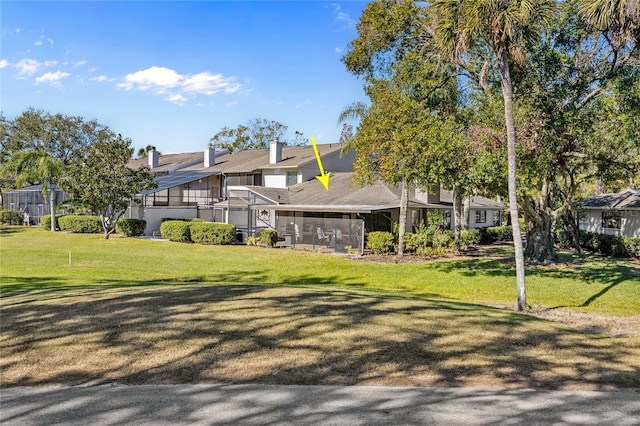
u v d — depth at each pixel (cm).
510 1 1039
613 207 2881
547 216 2077
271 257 2234
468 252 2553
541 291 1486
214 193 3769
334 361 611
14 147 4525
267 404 482
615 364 639
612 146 1470
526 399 505
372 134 1534
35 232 3359
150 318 769
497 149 1371
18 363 594
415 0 1794
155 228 3344
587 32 1428
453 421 445
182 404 480
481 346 693
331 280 1716
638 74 1325
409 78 1664
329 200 2681
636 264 2144
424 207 2708
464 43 1092
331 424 437
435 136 1387
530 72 1432
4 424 432
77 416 451
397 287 1594
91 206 2923
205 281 1652
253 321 764
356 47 1992
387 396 507
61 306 849
